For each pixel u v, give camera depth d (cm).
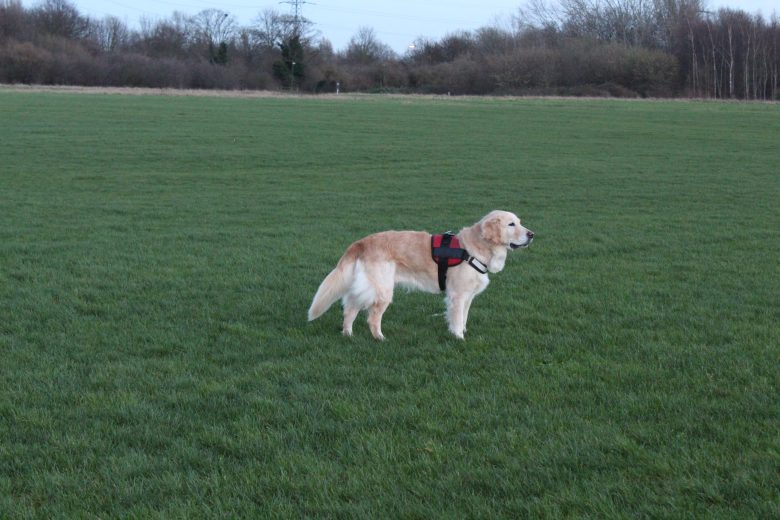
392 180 2133
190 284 961
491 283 990
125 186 1955
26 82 6994
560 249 1230
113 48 9206
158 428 524
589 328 780
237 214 1570
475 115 4516
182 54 9306
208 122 3653
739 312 843
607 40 9531
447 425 529
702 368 648
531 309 858
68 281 958
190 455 482
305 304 879
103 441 502
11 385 601
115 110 4125
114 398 575
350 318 767
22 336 730
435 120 4134
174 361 665
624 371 642
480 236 766
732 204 1741
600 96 7369
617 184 2084
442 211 1642
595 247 1248
